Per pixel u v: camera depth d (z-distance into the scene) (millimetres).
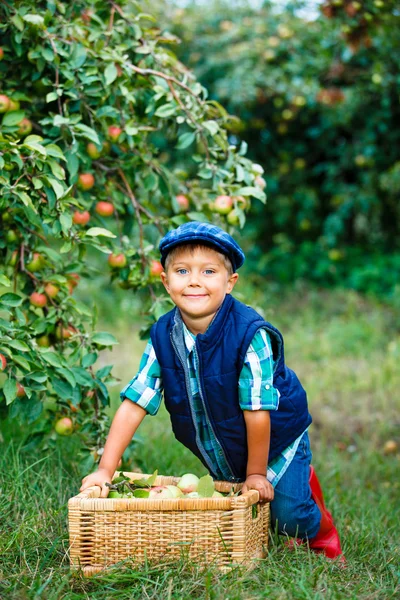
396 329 6895
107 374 2699
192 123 2828
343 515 2953
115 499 1960
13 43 2654
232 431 2123
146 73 2742
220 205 2803
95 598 1820
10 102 2621
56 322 2752
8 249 2777
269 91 7383
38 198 2461
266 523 2195
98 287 7863
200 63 7820
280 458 2268
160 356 2131
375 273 7859
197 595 1846
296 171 8266
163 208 3250
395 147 7824
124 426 2182
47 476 2623
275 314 7395
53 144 2416
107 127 2779
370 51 6703
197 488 2102
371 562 2281
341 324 6926
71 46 2646
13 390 2365
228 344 2043
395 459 4105
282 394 2211
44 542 2135
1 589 1861
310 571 1988
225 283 2066
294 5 7543
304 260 8336
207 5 8031
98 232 2471
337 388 5371
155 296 2850
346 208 7902
